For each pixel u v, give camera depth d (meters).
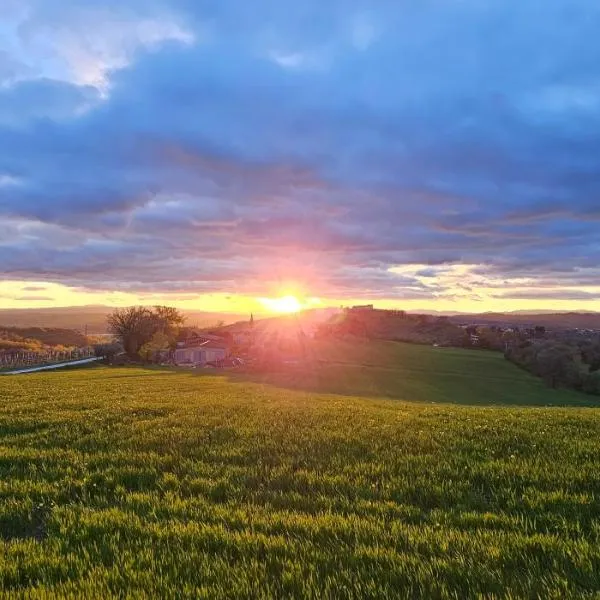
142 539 5.62
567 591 4.21
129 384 34.66
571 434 12.33
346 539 5.59
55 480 8.31
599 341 88.75
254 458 9.66
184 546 5.45
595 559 4.86
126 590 4.41
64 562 5.03
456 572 4.62
